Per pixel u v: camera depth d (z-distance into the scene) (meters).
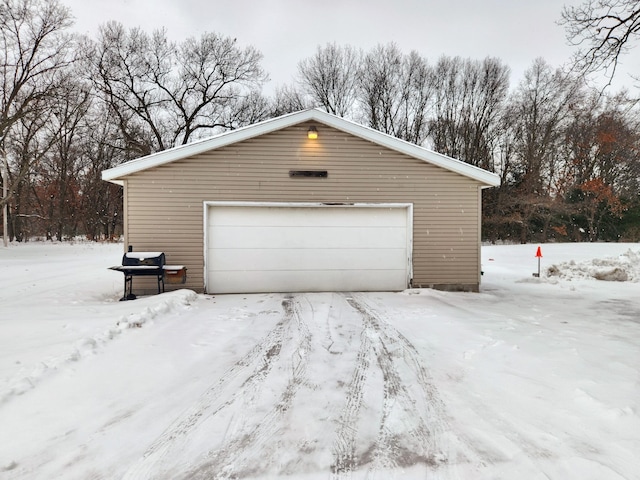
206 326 5.69
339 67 30.92
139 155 27.20
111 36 26.11
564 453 2.45
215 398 3.30
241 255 9.02
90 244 31.17
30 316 5.83
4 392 3.18
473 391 3.43
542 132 29.72
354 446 2.58
